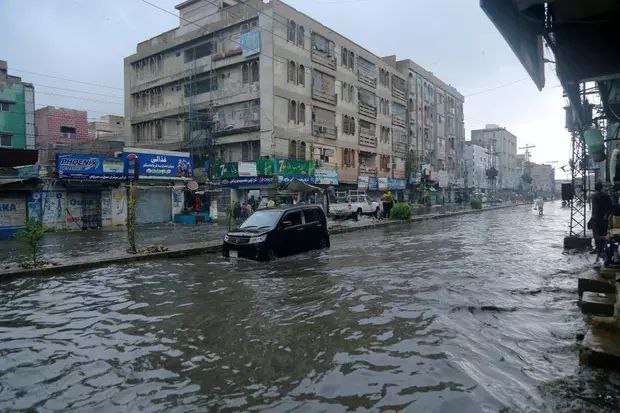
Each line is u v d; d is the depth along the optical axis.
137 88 41.22
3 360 4.76
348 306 6.80
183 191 30.17
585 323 5.90
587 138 9.62
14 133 32.84
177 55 38.12
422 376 4.14
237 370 4.39
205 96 35.94
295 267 10.66
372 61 44.72
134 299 7.57
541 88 5.01
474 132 93.88
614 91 7.14
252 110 32.84
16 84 32.91
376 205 31.14
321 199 34.38
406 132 52.28
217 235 19.84
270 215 12.66
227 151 34.94
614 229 8.92
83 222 24.34
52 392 3.96
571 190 14.73
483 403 3.60
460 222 27.94
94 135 50.16
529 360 4.57
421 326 5.71
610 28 4.05
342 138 39.56
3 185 20.53
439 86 62.19
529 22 3.92
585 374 4.20
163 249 13.27
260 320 6.14
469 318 6.11
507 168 96.25
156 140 40.03
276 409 3.56
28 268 10.11
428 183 57.38
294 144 33.66
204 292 8.04
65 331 5.81
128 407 3.65
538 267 10.27
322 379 4.12
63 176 22.80
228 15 35.31
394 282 8.56
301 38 34.41
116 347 5.16
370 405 3.60
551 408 3.52
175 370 4.43
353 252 13.30
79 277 9.77
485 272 9.59
